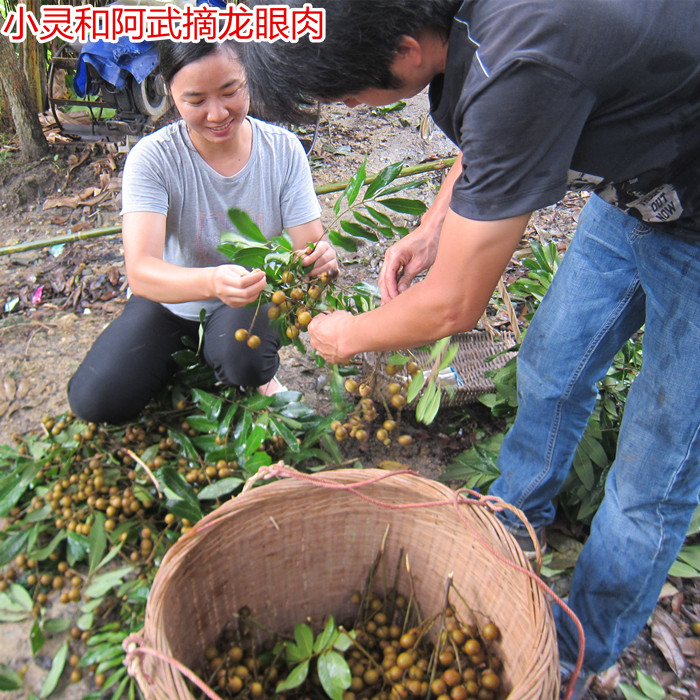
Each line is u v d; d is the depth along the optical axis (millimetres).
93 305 2900
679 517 1317
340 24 953
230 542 1443
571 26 906
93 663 1617
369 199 1603
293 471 1390
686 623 1740
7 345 2650
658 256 1236
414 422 2344
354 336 1376
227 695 1440
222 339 2010
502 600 1395
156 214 1865
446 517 1471
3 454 2070
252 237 1643
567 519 2018
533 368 1571
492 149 975
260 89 1108
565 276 1508
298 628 1534
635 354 2184
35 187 3631
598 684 1608
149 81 3648
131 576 1817
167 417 2150
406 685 1434
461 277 1112
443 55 1056
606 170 1096
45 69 4148
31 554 1810
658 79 973
